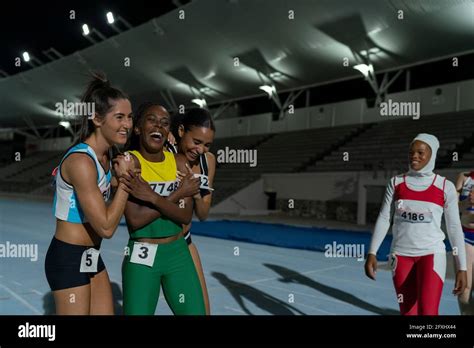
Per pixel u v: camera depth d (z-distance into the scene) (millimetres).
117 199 1959
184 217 2162
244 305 3920
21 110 33906
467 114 14625
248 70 19672
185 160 2357
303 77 19328
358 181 12938
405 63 16391
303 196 14945
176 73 21719
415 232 2555
